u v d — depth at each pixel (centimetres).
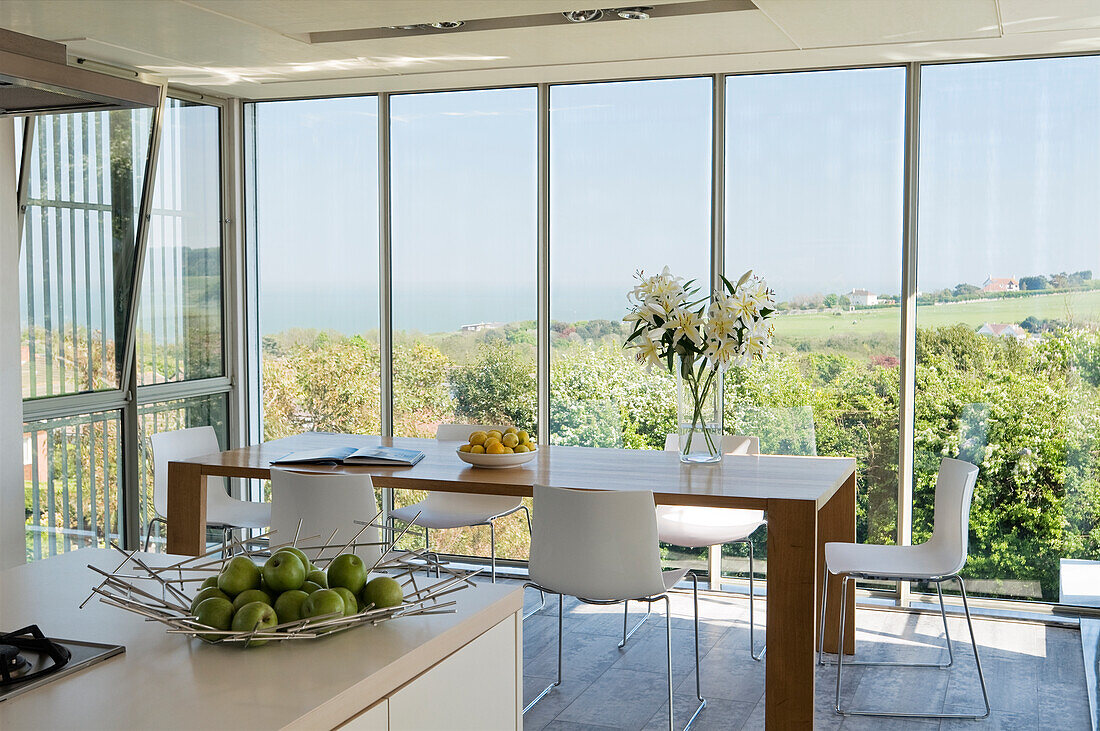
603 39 445
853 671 429
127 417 565
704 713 385
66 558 245
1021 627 480
